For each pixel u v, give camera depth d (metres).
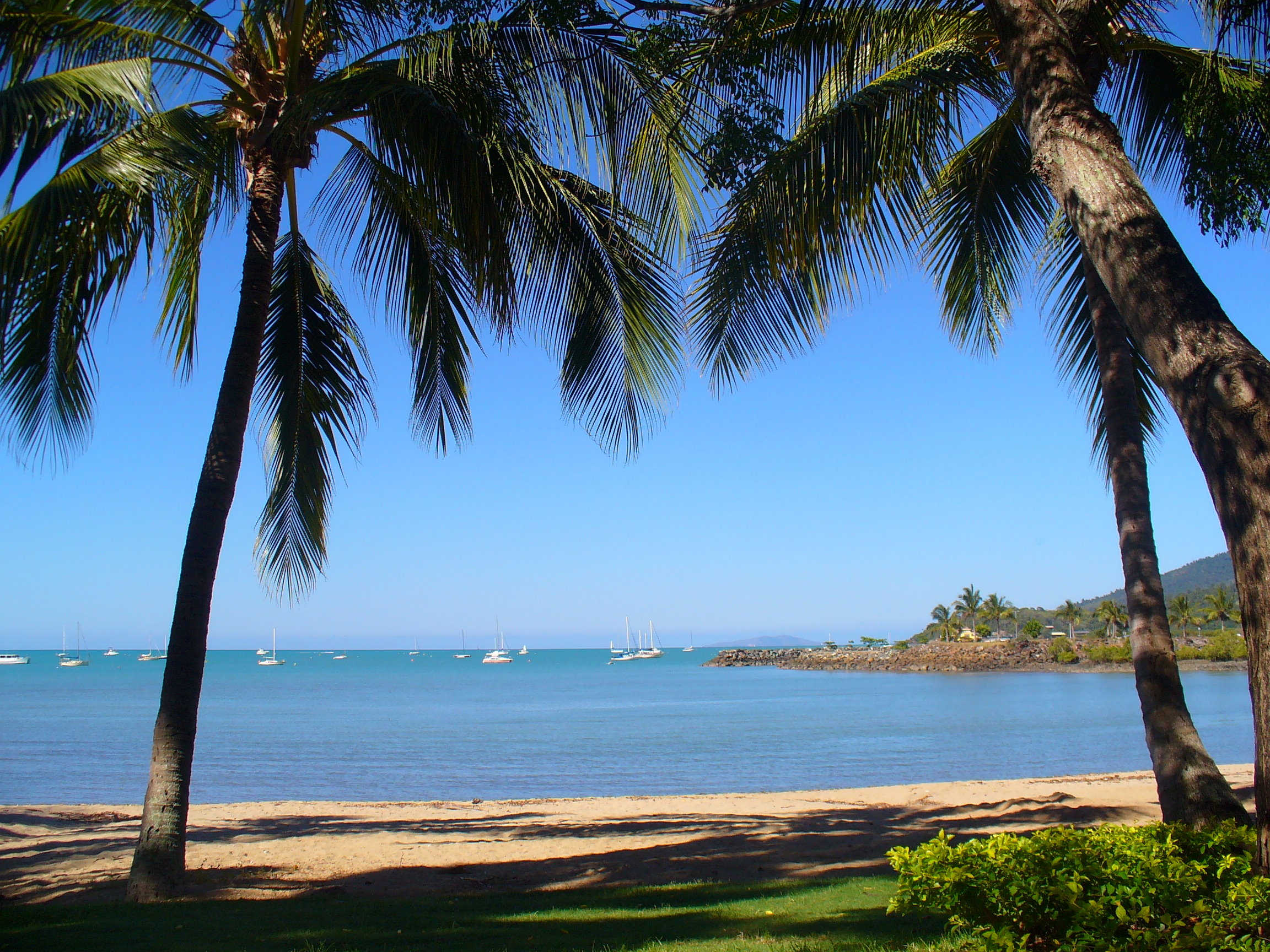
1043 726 47.94
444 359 10.19
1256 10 5.85
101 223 7.32
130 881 7.63
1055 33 4.75
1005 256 9.33
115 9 7.47
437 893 8.14
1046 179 4.62
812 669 165.38
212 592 8.05
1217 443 3.61
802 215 6.57
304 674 152.75
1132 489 7.01
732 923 6.18
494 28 7.45
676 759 33.59
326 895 7.87
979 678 115.25
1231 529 3.58
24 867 9.82
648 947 5.36
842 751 36.22
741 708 65.50
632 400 9.04
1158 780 6.32
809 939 5.43
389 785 26.81
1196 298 3.85
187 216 8.45
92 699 75.25
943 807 13.64
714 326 7.41
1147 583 6.73
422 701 75.75
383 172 9.38
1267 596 3.46
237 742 40.75
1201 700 62.97
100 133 6.58
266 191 8.44
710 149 6.88
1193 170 7.67
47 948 5.54
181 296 9.32
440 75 7.49
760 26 7.09
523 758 34.09
